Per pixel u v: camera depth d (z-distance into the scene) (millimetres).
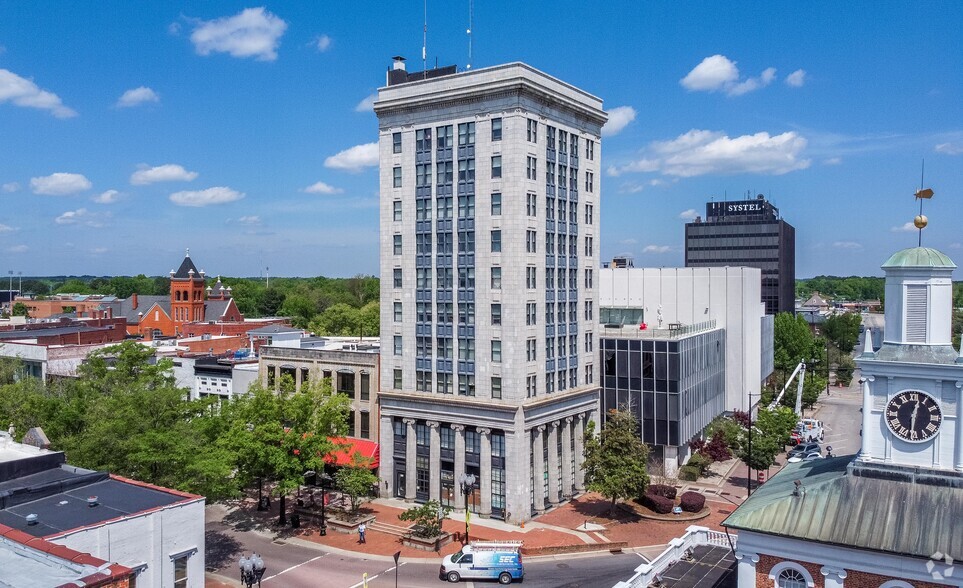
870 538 28109
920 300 30891
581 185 70750
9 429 54156
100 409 52594
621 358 76500
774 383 118000
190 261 156625
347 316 156250
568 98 67000
